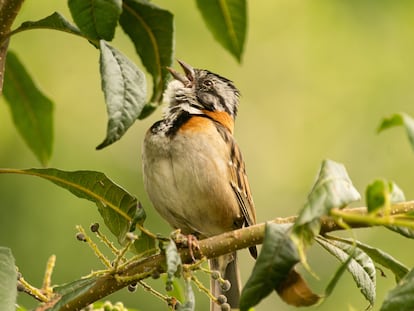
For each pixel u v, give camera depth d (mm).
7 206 11555
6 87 7293
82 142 12805
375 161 14445
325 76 14930
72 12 5559
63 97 13102
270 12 15016
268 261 4742
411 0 14250
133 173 12633
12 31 5617
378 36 14367
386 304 4746
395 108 14359
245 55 14961
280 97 15039
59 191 11625
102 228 11469
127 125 5098
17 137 12125
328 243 5703
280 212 14359
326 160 4883
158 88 6570
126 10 6336
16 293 4973
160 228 12258
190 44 13945
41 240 11359
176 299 5996
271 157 14758
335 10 14672
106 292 5406
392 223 4652
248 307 4707
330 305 12266
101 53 5191
